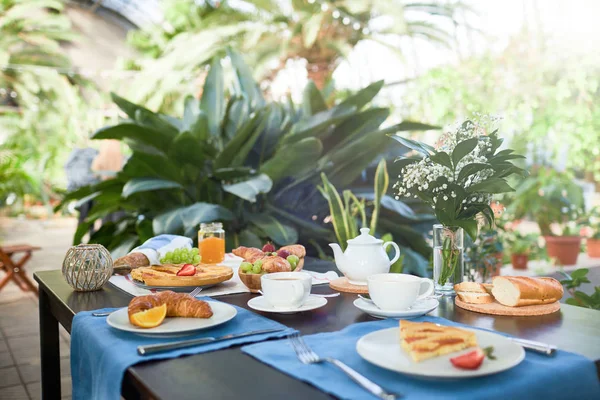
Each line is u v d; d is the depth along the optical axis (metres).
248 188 3.16
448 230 1.35
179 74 10.81
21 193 12.22
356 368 0.80
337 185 3.86
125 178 3.66
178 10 14.29
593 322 1.08
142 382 0.76
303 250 1.58
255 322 1.06
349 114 3.60
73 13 16.95
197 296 1.31
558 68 5.90
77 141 16.05
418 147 1.33
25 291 4.78
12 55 16.36
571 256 5.30
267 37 9.97
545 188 5.68
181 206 3.45
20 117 16.81
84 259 1.37
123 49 17.70
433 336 0.81
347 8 8.89
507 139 6.22
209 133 3.86
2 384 2.58
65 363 2.81
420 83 7.38
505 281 1.17
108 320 1.01
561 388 0.77
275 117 4.02
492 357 0.79
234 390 0.73
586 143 5.68
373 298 1.13
